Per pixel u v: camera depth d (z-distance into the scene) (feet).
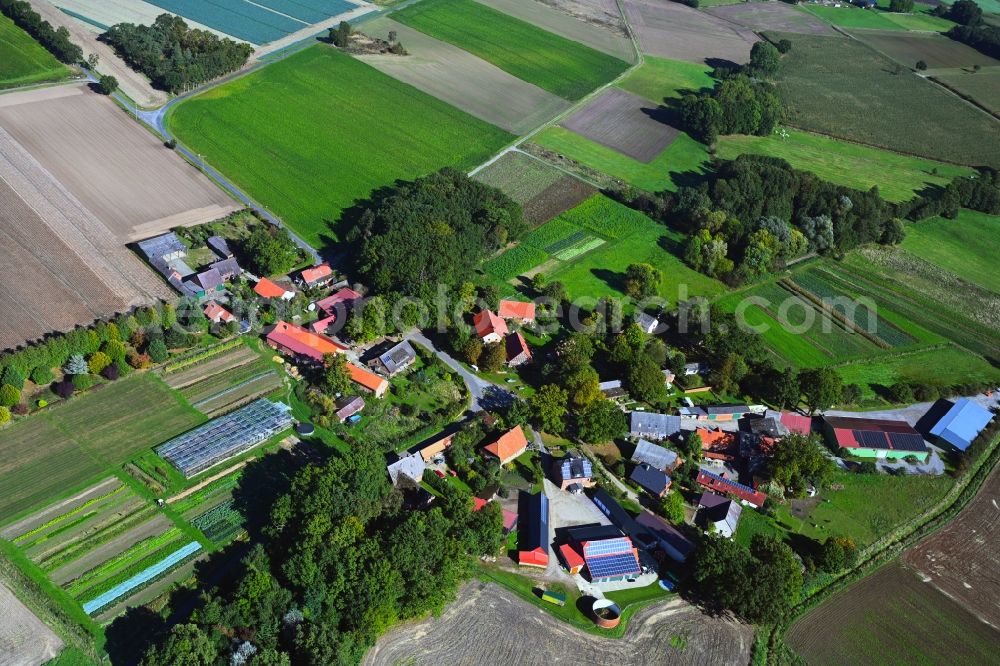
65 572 398.83
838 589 430.61
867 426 526.98
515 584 417.08
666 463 487.61
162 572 401.70
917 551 457.27
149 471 455.63
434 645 383.04
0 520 421.59
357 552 386.11
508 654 382.83
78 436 475.31
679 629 403.13
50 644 366.22
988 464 523.70
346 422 499.10
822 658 395.75
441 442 482.69
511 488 471.62
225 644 357.61
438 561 398.62
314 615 369.91
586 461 479.82
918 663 397.19
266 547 408.26
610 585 422.82
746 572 404.57
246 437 474.08
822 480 481.46
